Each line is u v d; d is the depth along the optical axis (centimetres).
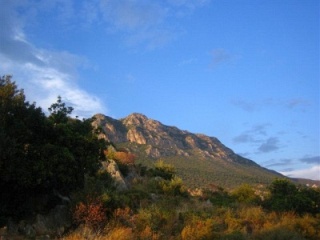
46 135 2411
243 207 3409
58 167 2280
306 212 3728
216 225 2478
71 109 2738
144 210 2509
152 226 2288
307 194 4106
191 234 2250
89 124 2797
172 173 5078
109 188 2911
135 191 3259
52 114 2655
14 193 2212
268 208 3950
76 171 2447
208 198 4153
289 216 3269
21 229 2080
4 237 1923
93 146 2609
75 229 2177
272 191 4269
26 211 2223
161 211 2564
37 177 2164
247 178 10488
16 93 2384
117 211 2366
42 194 2359
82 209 2255
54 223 2242
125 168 4094
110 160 3838
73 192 2512
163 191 3809
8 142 2067
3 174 2094
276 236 2522
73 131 2625
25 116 2330
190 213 2700
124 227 2202
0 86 2367
